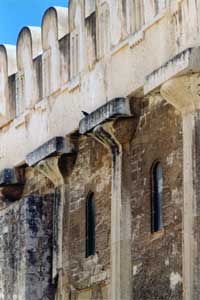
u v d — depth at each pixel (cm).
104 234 3319
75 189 3472
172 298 3017
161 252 3078
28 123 3659
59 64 3528
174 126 3073
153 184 3148
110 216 3294
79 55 3447
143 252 3147
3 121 3778
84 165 3444
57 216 3525
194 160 2970
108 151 3328
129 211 3216
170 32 3073
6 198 3731
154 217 3134
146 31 3172
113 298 3225
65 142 3469
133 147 3231
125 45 3250
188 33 2997
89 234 3403
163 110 3123
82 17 3441
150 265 3114
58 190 3528
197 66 2933
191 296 2930
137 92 3200
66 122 3481
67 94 3488
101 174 3362
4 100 3778
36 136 3616
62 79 3516
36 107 3622
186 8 3011
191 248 2947
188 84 2969
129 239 3203
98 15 3366
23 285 3516
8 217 3631
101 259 3322
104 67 3331
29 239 3538
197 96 2977
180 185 3030
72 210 3475
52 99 3553
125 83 3241
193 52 2933
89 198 3416
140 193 3186
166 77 3000
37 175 3656
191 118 2991
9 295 3578
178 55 2962
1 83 3791
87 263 3381
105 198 3334
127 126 3228
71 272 3444
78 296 3412
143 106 3203
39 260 3531
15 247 3581
